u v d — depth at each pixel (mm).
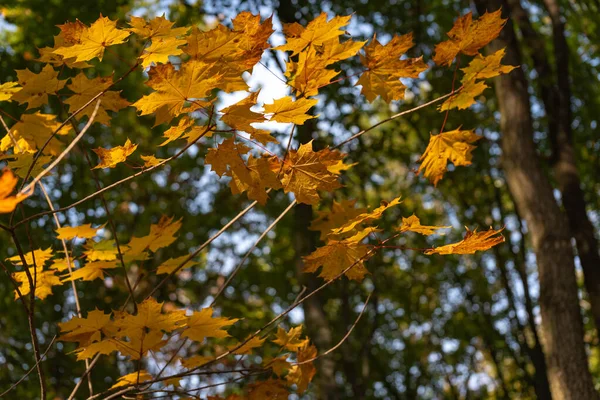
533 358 7680
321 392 6410
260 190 1586
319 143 7055
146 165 1604
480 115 8789
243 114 1479
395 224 8641
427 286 9633
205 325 1675
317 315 6703
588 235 6027
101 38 1486
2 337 7074
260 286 9344
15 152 1938
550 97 6613
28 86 1819
